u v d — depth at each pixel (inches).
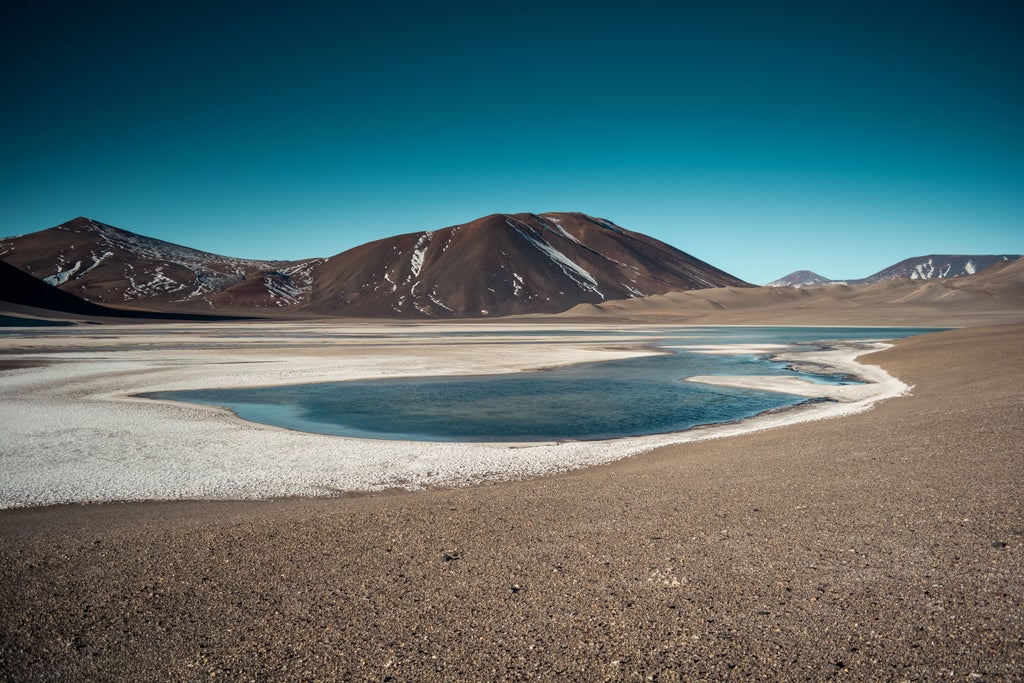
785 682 205.9
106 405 1077.8
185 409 1056.2
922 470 464.4
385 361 1979.6
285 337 3567.9
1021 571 276.4
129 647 246.2
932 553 301.3
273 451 741.3
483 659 229.1
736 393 1293.1
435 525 388.2
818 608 253.9
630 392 1311.5
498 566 314.5
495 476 621.3
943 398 991.6
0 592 300.0
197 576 315.3
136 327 4712.1
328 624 260.2
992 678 202.4
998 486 404.5
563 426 951.0
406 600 279.6
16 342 2751.0
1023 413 676.7
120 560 341.1
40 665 234.4
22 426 879.7
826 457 548.7
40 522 460.8
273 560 334.3
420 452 738.2
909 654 218.4
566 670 219.5
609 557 319.9
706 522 367.9
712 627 243.6
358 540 363.6
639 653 227.9
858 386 1342.3
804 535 336.2
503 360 2053.4
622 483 494.9
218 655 238.5
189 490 571.5
